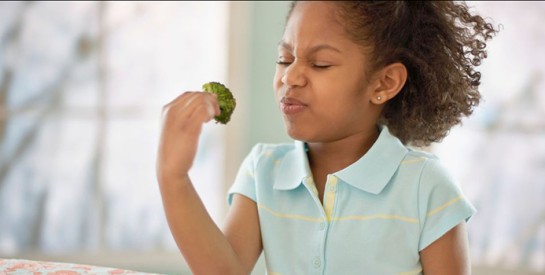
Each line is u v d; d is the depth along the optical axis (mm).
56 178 2723
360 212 1124
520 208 2570
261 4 2746
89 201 2742
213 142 2805
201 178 2807
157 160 988
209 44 2789
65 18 2707
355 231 1117
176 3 2771
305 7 1069
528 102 2555
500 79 2568
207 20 2787
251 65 2762
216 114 998
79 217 2736
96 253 2738
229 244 1094
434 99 1195
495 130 2578
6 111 2682
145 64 2768
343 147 1152
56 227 2725
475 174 2600
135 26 2756
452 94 1226
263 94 2764
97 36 2732
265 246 1176
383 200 1124
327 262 1120
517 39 2553
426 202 1112
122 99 2758
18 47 2682
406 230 1108
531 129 2553
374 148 1144
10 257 2695
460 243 1108
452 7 1211
